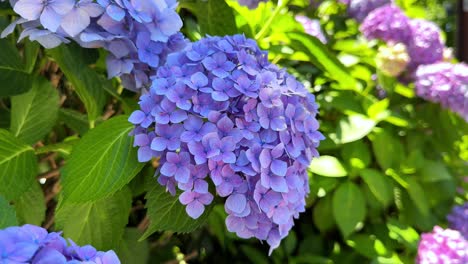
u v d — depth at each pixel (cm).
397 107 73
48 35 35
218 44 37
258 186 33
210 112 33
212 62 35
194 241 70
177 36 41
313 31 73
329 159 62
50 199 52
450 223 68
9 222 28
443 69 68
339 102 66
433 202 69
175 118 33
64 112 48
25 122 43
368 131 62
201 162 32
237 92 34
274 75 37
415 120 72
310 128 36
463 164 74
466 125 70
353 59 72
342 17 89
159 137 33
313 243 68
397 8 76
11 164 38
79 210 41
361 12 82
